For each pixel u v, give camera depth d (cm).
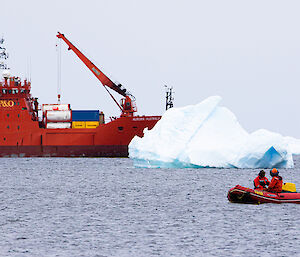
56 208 5791
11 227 4619
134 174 10850
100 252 3741
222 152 9544
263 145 9581
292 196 5575
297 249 3819
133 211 5544
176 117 9912
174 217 5131
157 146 9788
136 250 3797
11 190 7831
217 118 10012
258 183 5753
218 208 5666
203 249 3825
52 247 3884
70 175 10869
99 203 6212
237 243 4003
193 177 9894
